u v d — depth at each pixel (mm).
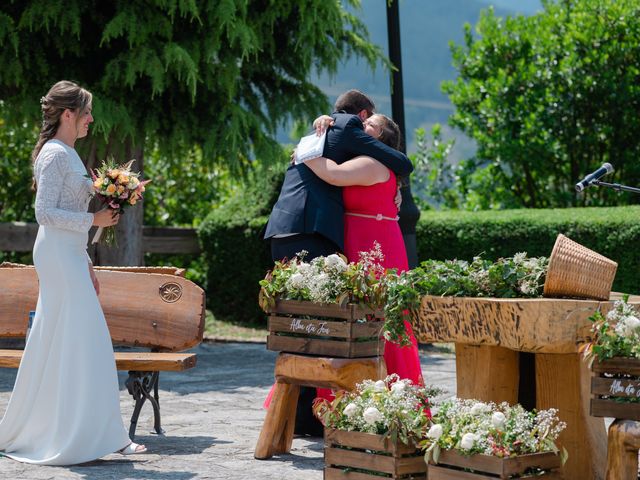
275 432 5566
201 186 15062
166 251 13766
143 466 5234
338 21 10711
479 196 15867
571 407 4719
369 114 6398
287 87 11312
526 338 4293
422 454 4438
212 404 7516
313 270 5551
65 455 5180
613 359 4074
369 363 5438
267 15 10312
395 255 6125
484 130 15742
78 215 5289
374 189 6051
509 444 4020
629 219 10734
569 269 4523
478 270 4801
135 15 9516
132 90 10055
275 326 5629
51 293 5336
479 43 15758
